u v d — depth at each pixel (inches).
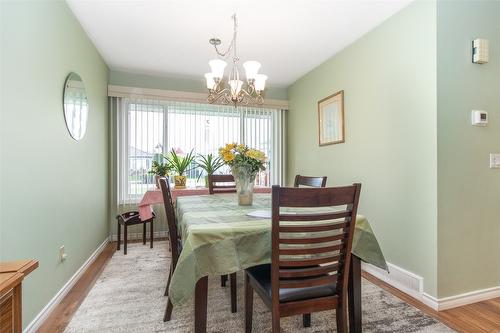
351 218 47.5
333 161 121.6
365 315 69.1
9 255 53.7
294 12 87.7
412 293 79.8
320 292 49.1
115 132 139.6
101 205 124.1
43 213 67.2
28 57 60.4
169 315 66.1
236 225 52.2
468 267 76.1
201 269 47.3
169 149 149.3
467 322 66.4
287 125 169.8
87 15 89.0
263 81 85.8
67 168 82.3
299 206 43.5
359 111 104.7
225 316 68.5
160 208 147.0
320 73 132.4
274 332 46.1
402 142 84.7
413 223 80.6
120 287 84.8
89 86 104.7
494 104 79.0
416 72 79.7
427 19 76.1
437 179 73.3
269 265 59.1
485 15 78.6
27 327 59.4
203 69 138.5
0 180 51.1
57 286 74.8
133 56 122.9
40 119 65.8
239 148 76.7
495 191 79.0
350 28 97.7
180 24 95.3
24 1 58.7
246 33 101.7
